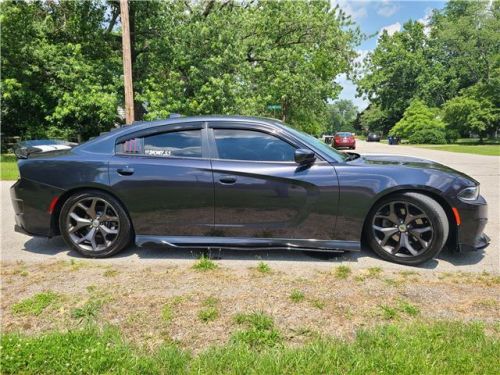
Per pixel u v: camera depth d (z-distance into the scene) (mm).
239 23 15070
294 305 2775
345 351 2129
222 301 2840
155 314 2641
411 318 2576
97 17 16078
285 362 2027
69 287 3105
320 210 3598
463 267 3553
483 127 36656
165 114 13031
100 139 3982
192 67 13578
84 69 14594
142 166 3758
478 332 2324
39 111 17203
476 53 46906
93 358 2049
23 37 14992
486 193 7375
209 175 3676
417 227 3582
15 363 2012
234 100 13648
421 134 40031
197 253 3975
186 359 2092
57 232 4023
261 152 3732
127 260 3793
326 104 24734
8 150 18188
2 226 5195
